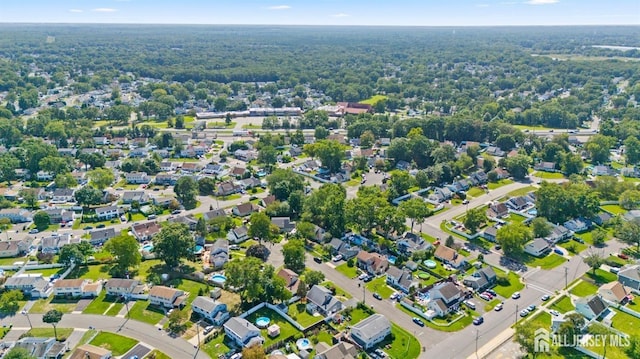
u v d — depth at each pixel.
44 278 170.12
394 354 134.88
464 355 134.62
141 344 138.38
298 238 197.62
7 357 124.81
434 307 153.38
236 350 136.38
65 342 138.12
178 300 156.38
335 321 148.88
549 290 166.00
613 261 182.88
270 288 154.50
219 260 179.88
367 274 176.88
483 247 196.88
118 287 160.88
